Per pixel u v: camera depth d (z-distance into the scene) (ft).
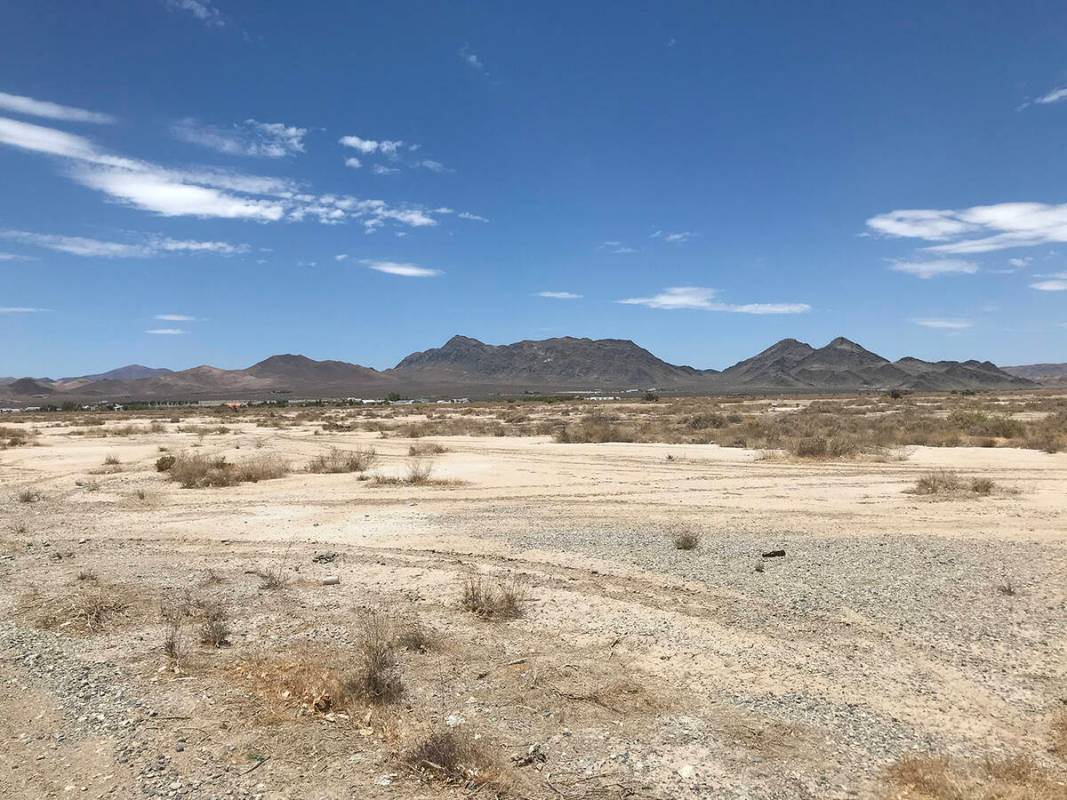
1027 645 23.54
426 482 67.41
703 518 47.55
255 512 53.78
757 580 31.83
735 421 148.05
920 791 15.37
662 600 29.35
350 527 47.06
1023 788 15.28
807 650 23.58
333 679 21.71
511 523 47.11
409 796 15.70
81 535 46.26
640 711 19.52
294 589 32.22
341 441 127.95
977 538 39.70
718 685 21.07
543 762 16.98
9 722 19.70
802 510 49.70
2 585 33.76
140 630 26.96
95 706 20.48
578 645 24.52
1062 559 34.47
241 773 16.74
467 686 21.34
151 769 16.98
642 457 85.40
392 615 27.96
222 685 21.67
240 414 277.64
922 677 21.30
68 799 15.87
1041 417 148.66
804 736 17.93
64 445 121.90
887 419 149.18
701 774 16.26
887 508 49.67
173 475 74.33
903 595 29.17
